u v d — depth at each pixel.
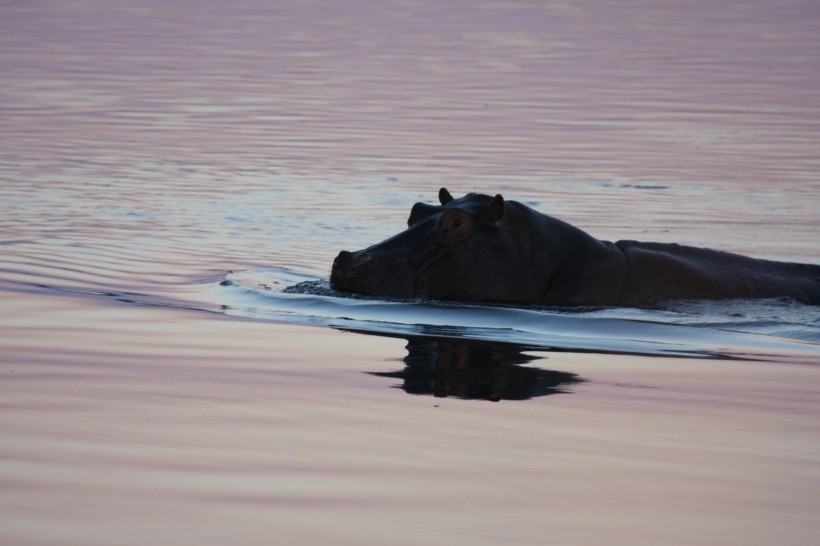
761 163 88.44
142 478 23.89
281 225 60.16
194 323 39.00
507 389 31.06
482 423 28.00
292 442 26.38
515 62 171.38
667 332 38.00
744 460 25.53
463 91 138.75
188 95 130.88
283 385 31.34
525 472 24.58
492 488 23.62
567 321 38.88
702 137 103.62
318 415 28.53
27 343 36.19
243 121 111.31
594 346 36.16
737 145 98.31
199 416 28.39
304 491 23.30
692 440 26.91
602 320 39.03
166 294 43.88
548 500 23.03
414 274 40.50
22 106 117.06
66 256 51.16
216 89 137.00
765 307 41.56
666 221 63.72
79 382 31.61
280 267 49.06
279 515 22.02
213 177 78.19
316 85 142.88
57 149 89.81
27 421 27.77
